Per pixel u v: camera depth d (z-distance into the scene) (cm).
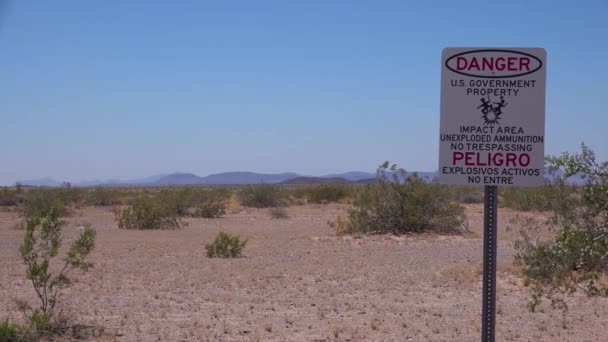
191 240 3139
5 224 4375
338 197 6844
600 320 1370
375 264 2252
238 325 1324
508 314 1434
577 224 924
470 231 3412
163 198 4862
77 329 1248
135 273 2033
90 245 1313
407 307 1520
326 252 2658
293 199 7162
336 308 1502
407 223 3306
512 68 725
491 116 729
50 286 1278
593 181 919
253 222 4412
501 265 2027
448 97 736
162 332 1255
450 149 736
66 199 6247
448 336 1230
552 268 923
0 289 1750
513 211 4116
